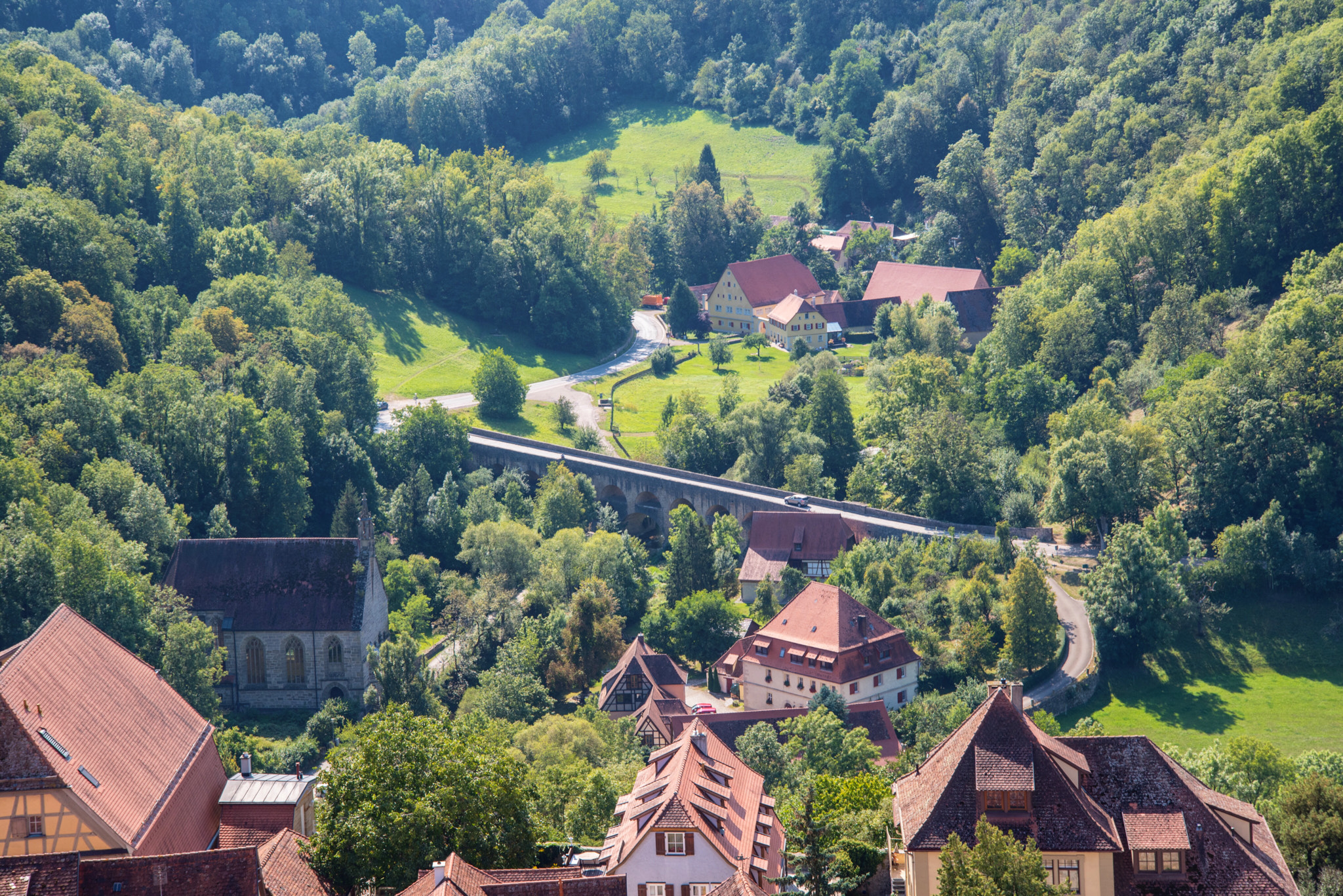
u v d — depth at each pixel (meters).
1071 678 146.38
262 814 74.50
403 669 139.00
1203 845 61.69
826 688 131.88
